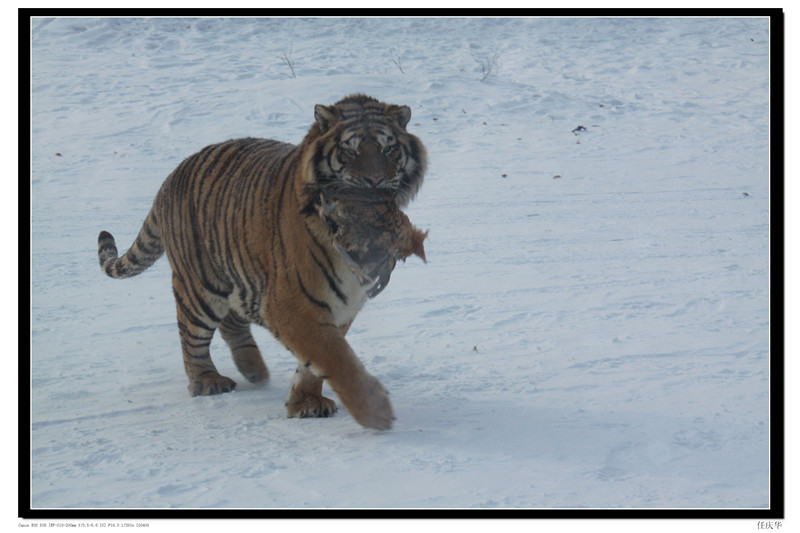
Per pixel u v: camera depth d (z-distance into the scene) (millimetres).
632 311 10391
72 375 8781
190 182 8109
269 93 27094
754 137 24109
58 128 24438
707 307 10469
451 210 16953
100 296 12000
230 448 6484
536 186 19016
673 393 7469
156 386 8469
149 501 5406
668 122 26078
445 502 5309
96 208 17375
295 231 6840
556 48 36562
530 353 8906
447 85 28656
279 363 9344
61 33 35969
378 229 6762
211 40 36375
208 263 7938
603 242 14266
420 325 10133
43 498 5500
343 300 6914
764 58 35031
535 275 12328
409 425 6883
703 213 16297
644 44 37281
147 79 30328
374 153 6746
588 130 24906
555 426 6730
